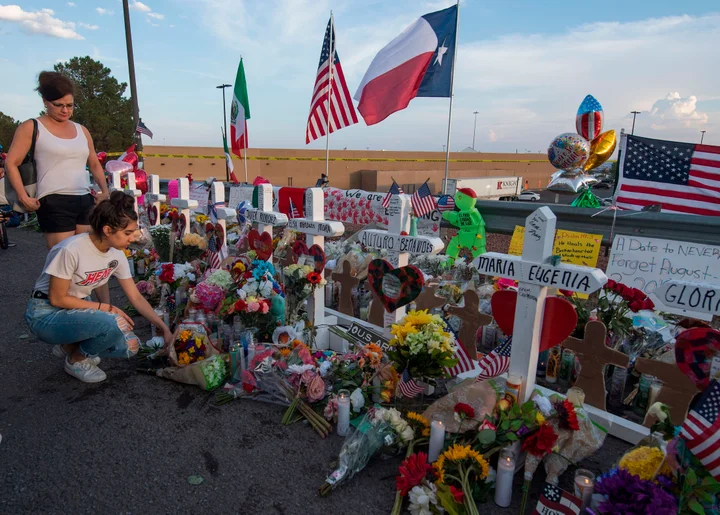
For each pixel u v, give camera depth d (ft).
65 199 13.79
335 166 121.39
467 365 10.68
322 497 7.62
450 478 7.37
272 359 10.66
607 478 6.29
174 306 15.61
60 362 12.57
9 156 12.71
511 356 9.02
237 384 11.01
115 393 10.98
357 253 15.99
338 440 9.20
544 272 8.35
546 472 8.02
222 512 7.27
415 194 13.11
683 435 6.30
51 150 13.32
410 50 20.11
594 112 16.43
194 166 103.04
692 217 12.73
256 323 12.36
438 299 12.71
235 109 32.40
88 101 91.86
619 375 10.41
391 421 8.54
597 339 9.74
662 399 9.34
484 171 141.08
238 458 8.59
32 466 8.29
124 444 8.97
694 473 6.08
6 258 25.72
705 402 6.23
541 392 9.43
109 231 10.28
